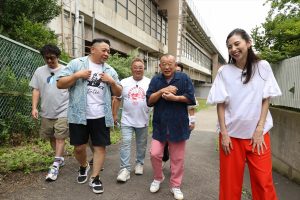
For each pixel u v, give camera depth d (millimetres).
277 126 6121
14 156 5684
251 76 3145
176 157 4441
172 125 4336
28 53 7570
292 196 4602
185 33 31328
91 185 4648
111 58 12305
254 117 3168
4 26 9016
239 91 3180
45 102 5195
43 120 5305
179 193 4453
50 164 5609
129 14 21281
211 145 8922
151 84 4512
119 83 4848
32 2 9180
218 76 3297
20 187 4598
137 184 4980
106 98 4566
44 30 9297
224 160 3297
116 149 7516
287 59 5980
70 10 12930
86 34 15797
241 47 3066
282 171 5762
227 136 3246
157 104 4441
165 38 32406
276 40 6707
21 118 7234
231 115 3234
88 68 4531
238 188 3303
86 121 4457
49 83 5156
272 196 3141
